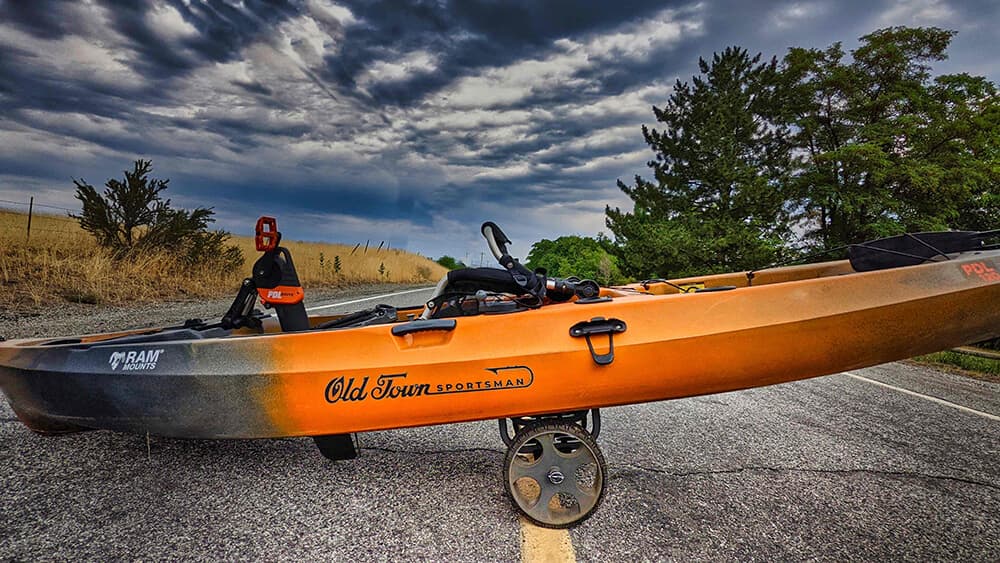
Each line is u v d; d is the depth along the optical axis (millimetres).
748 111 18047
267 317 3400
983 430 3875
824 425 3881
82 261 9320
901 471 2973
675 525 2260
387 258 27844
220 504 2303
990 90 13984
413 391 2193
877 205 14523
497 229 2701
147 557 1873
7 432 3045
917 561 2031
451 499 2436
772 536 2191
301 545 1990
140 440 3016
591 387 2238
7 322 5723
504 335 2264
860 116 15227
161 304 8336
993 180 13680
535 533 2146
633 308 2365
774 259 15945
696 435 3551
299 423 2242
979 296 2395
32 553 1861
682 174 19000
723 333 2258
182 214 11344
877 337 2369
